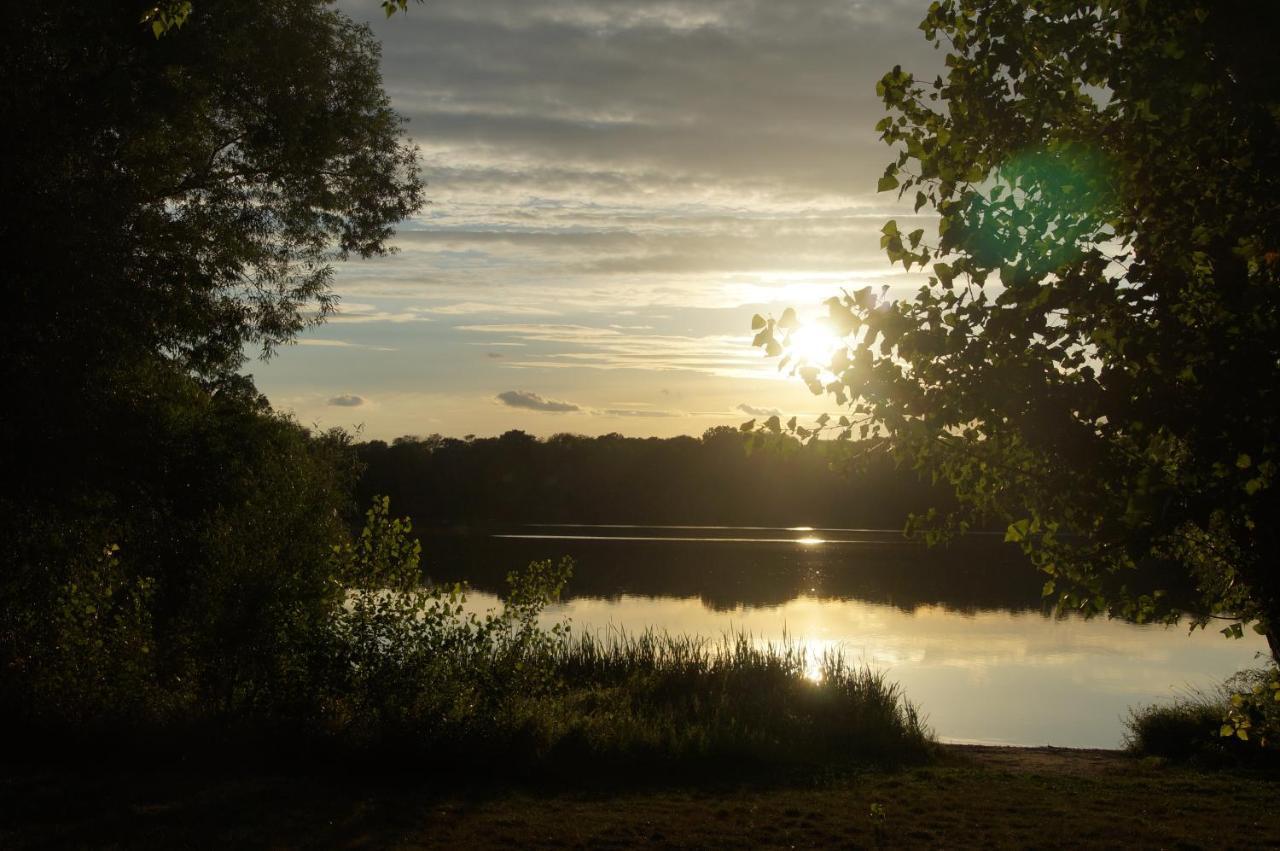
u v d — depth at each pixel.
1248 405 3.96
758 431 4.86
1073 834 8.21
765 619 26.95
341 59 15.35
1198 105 4.22
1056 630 25.61
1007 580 39.00
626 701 12.71
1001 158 4.80
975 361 4.38
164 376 12.33
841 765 11.29
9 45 10.02
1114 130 4.66
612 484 83.81
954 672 19.88
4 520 10.56
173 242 11.95
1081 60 4.66
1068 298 4.38
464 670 10.16
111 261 10.27
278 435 13.72
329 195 15.23
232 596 11.03
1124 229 4.67
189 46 11.41
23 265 9.50
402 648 10.04
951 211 4.57
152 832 7.04
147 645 10.58
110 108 10.59
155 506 11.63
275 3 14.03
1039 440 4.45
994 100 4.79
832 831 8.10
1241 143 4.22
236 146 14.69
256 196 14.98
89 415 10.37
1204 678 19.31
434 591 10.48
